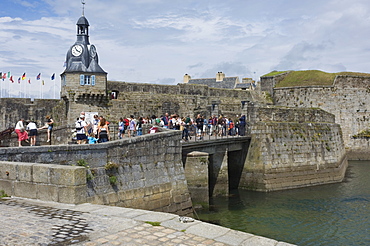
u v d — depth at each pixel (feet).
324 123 121.80
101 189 45.93
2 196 36.01
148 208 53.67
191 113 137.59
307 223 69.46
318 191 98.78
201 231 24.67
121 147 50.03
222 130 97.81
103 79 114.52
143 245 22.04
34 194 34.55
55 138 74.28
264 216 73.87
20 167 35.58
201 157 76.23
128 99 128.26
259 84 198.80
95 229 24.89
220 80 232.73
